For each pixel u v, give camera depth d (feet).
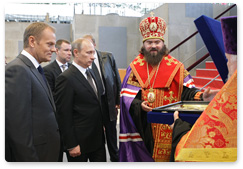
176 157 3.94
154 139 8.07
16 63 5.31
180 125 4.70
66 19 34.88
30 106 5.21
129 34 30.76
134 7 29.91
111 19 30.19
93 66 10.37
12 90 5.04
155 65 8.39
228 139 3.82
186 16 23.30
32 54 5.87
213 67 20.57
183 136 4.39
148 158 8.16
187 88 8.18
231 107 3.87
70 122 7.36
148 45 8.21
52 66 10.72
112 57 11.62
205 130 3.90
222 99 3.93
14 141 4.92
